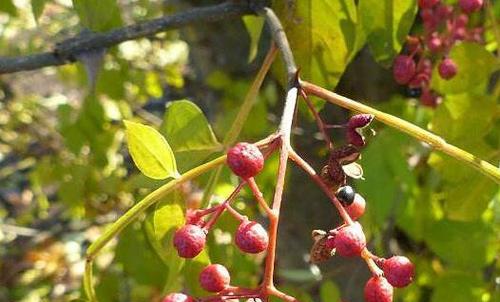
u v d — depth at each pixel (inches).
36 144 23.6
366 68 13.4
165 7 16.9
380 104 12.8
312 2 9.1
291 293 11.1
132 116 20.8
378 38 9.1
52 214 26.2
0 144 24.5
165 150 7.2
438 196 12.0
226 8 9.2
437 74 9.6
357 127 7.1
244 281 12.1
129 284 16.4
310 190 14.5
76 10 9.7
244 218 6.8
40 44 21.1
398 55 9.7
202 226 6.9
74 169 17.8
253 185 6.6
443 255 11.2
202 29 15.3
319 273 13.5
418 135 7.3
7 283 24.6
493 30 10.0
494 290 11.2
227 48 15.2
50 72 27.0
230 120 11.7
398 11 9.1
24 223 26.2
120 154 20.2
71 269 24.8
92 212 19.1
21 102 23.6
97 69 9.7
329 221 14.8
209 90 17.5
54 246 25.0
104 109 16.6
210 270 6.8
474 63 9.5
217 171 8.2
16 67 9.7
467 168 9.5
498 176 7.2
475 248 11.1
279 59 9.3
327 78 9.2
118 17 9.8
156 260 11.4
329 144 7.2
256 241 6.5
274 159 12.3
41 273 24.7
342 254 6.7
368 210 11.4
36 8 10.1
